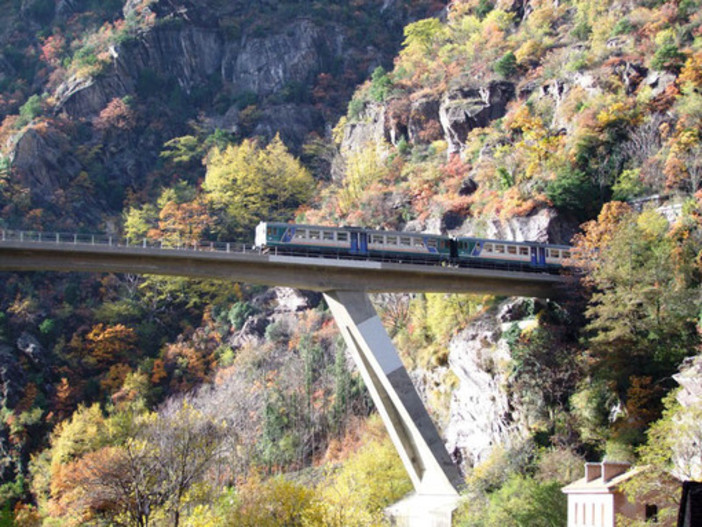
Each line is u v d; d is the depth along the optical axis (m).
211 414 120.31
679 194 112.00
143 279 157.12
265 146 190.88
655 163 118.06
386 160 161.50
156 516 71.88
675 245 93.75
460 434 96.88
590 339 82.81
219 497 81.06
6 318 140.12
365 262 87.94
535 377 86.38
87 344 142.38
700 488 29.17
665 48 132.12
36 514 98.19
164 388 137.25
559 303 95.81
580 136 126.69
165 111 198.38
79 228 169.00
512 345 92.06
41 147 176.00
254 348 136.62
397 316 126.00
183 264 84.25
